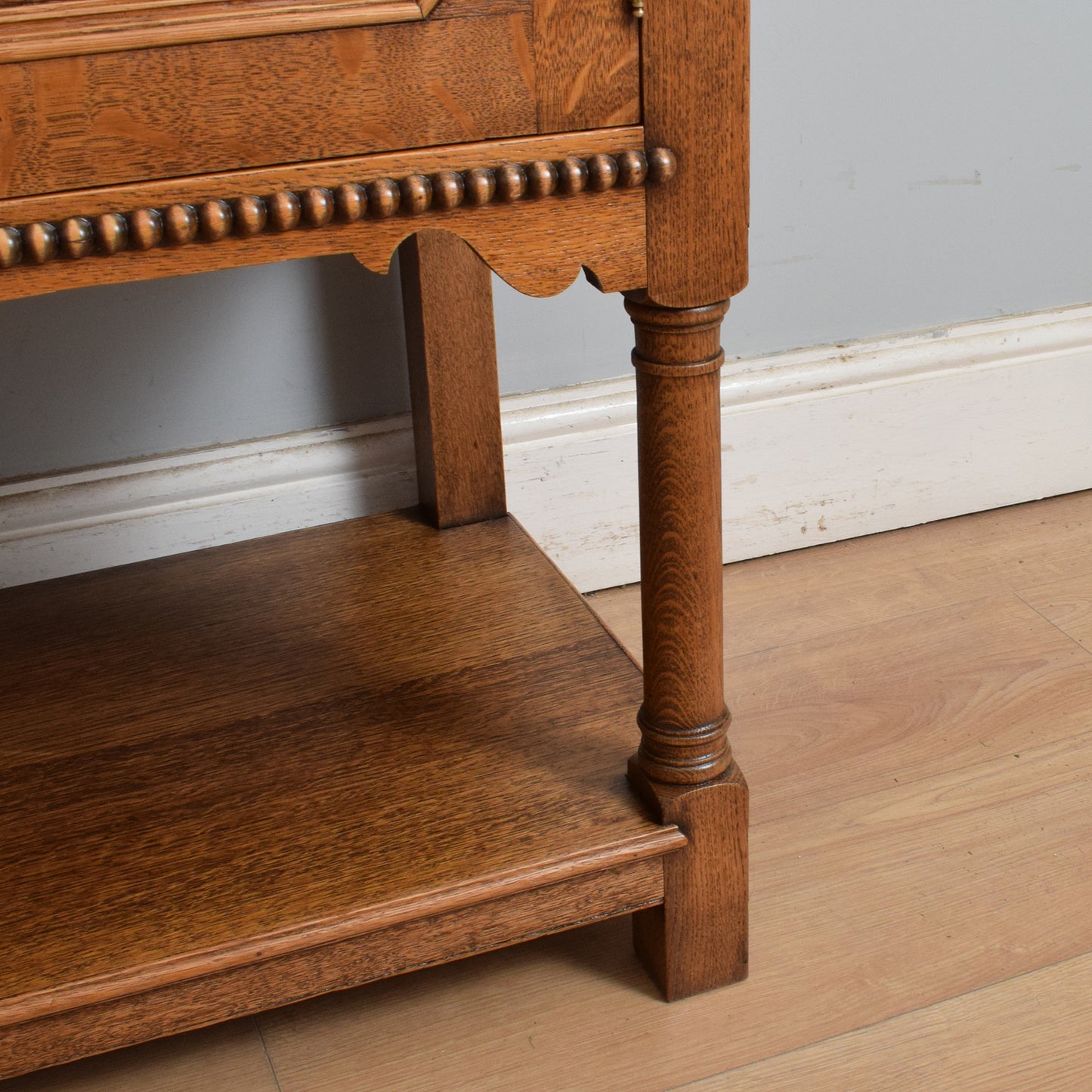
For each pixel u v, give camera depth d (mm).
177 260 654
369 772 912
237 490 1256
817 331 1390
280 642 1077
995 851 1008
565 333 1306
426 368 1156
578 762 907
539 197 686
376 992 921
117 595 1159
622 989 910
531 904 824
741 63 688
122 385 1195
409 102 653
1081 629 1278
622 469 1354
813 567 1420
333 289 1220
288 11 620
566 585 1134
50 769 938
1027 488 1514
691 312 737
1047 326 1447
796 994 895
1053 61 1348
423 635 1074
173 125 625
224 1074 859
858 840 1027
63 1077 861
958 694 1193
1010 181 1389
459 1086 840
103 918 794
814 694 1204
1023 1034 851
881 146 1324
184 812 885
